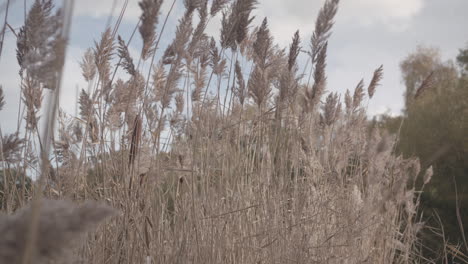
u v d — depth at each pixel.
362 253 2.82
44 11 1.40
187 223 2.26
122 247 2.10
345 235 2.75
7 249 0.56
